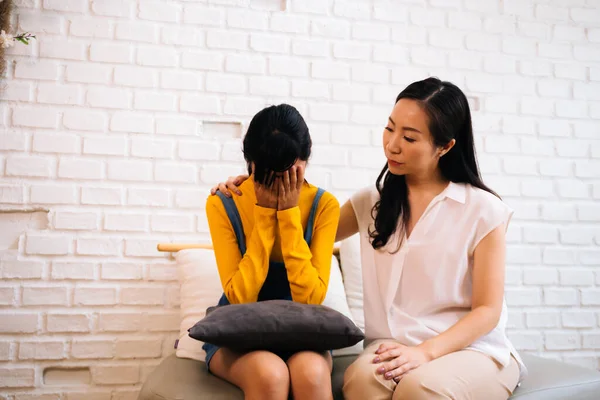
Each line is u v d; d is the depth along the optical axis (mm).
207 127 2289
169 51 2256
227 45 2305
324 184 2346
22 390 2055
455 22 2508
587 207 2553
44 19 2168
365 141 2393
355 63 2408
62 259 2127
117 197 2182
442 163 1671
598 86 2605
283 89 2338
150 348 2154
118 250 2168
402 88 2441
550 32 2592
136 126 2211
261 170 1521
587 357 2486
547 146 2545
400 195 1669
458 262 1569
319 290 1539
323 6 2398
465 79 2496
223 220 1632
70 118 2166
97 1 2211
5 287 2078
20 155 2125
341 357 1846
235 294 1508
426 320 1567
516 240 2479
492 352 1463
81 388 2098
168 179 2225
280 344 1397
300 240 1566
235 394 1417
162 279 2191
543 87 2566
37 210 2131
